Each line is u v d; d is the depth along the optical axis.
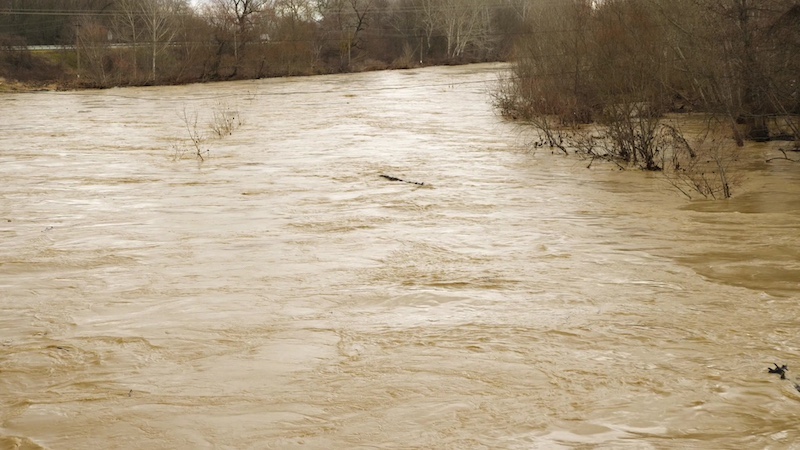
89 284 9.89
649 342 7.55
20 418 6.28
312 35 73.31
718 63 20.23
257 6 68.81
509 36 80.50
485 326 8.09
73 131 28.61
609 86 20.20
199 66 63.66
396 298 9.06
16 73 61.94
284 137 25.38
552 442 5.68
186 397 6.60
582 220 12.91
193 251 11.30
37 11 73.25
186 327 8.27
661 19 21.53
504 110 30.48
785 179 16.23
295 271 10.21
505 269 10.14
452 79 54.94
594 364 7.05
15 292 9.64
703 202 14.26
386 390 6.63
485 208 13.98
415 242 11.59
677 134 20.42
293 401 6.46
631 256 10.65
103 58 61.91
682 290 9.14
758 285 9.27
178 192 15.98
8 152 23.09
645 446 5.60
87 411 6.38
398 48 84.69
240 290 9.47
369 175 17.62
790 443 5.58
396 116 31.45
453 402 6.37
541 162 19.38
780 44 18.70
